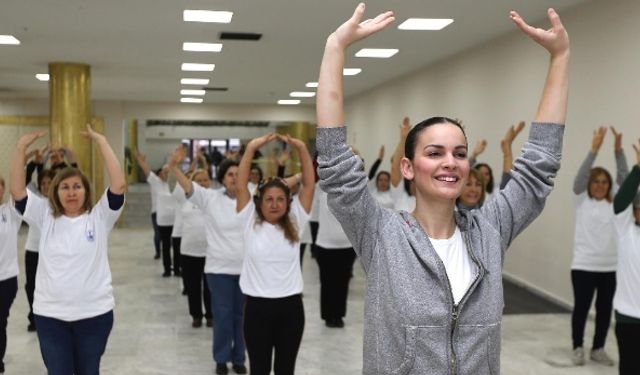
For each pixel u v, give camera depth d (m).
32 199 3.80
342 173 1.70
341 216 1.73
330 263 6.64
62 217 3.74
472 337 1.62
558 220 7.88
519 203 1.81
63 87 11.36
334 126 1.71
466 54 10.61
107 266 3.81
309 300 7.93
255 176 7.98
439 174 1.68
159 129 25.09
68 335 3.69
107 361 5.50
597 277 5.40
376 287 1.69
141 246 13.16
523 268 8.85
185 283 8.19
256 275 3.97
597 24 7.05
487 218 1.79
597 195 5.39
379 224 1.73
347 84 15.54
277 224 4.02
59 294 3.62
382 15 1.77
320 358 5.66
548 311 7.39
